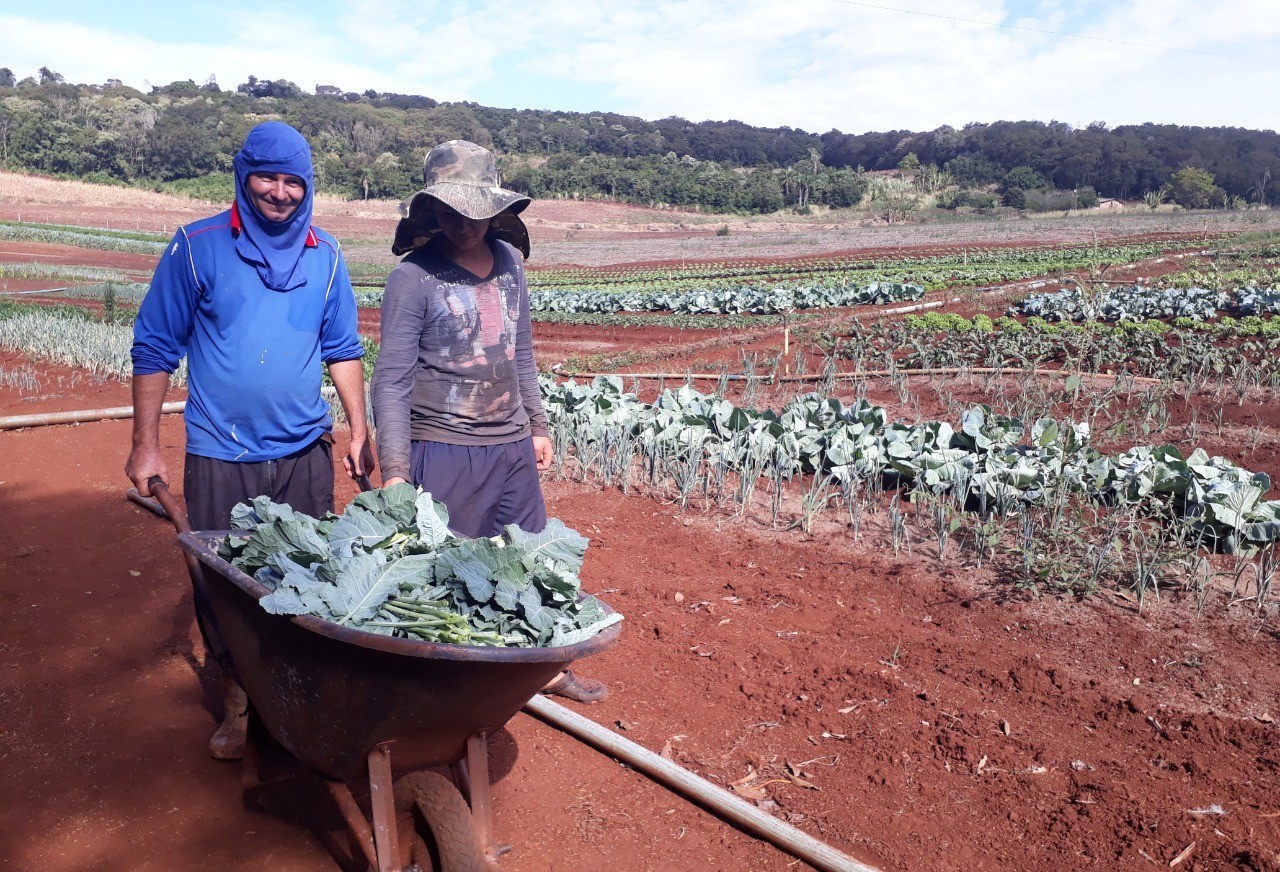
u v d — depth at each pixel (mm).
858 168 147375
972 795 3795
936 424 8133
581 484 8164
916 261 39250
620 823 3641
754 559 6410
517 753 4105
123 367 12820
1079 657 4898
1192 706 4395
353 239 71500
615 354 16719
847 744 4180
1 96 123938
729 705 4523
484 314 4051
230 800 3744
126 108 118375
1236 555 6109
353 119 131375
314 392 3947
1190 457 7227
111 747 4125
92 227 69312
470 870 2793
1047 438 7297
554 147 144625
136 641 5223
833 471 7266
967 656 4918
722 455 7715
